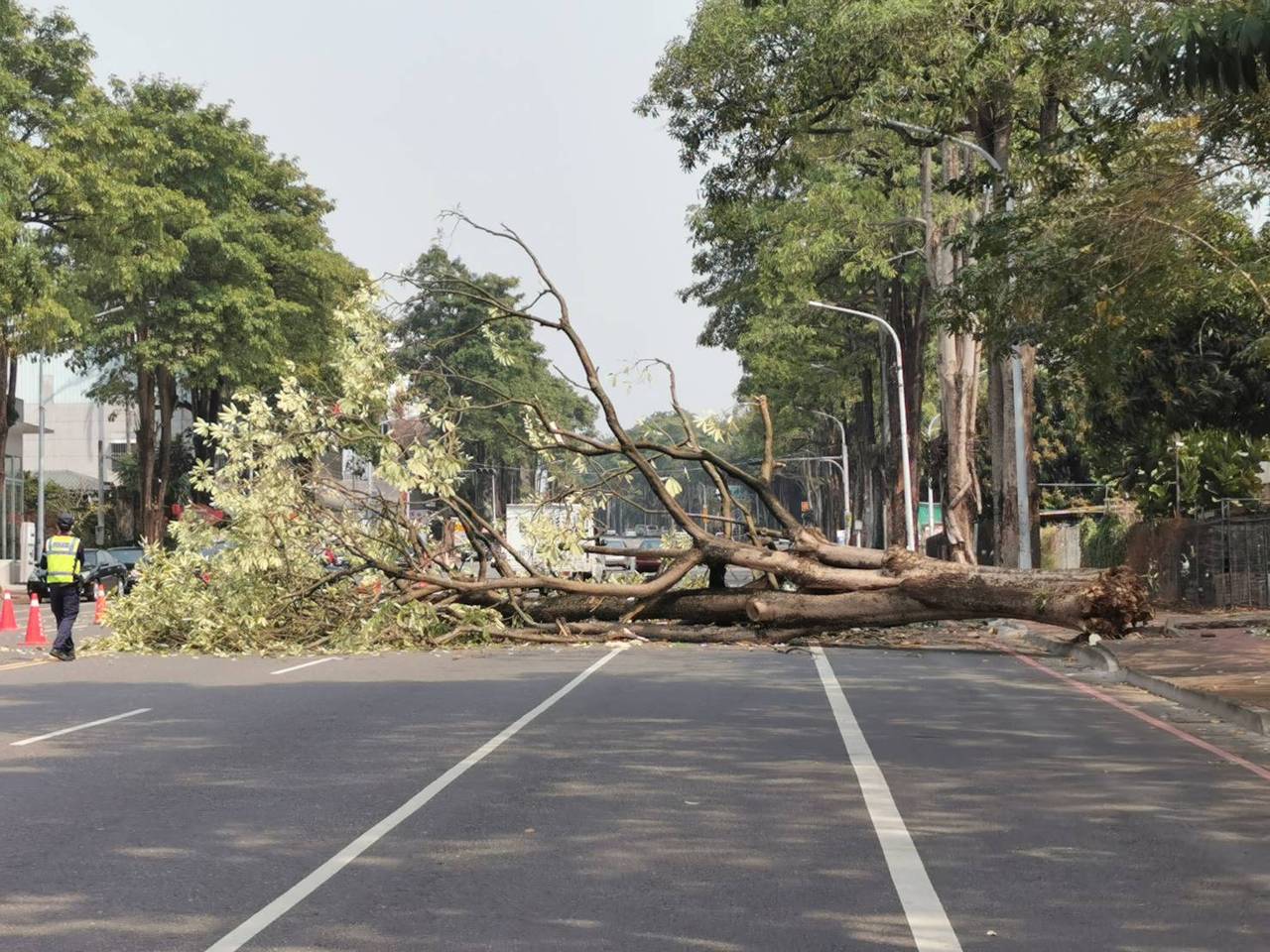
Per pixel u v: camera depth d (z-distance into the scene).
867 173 48.53
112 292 60.00
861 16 31.55
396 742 13.93
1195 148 19.89
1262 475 46.56
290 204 69.81
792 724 15.34
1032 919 7.44
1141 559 40.53
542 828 9.76
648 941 7.02
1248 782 11.77
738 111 37.09
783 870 8.55
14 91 46.06
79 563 24.27
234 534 25.45
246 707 16.95
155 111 63.75
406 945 6.97
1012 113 35.09
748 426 93.88
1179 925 7.33
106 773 12.11
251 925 7.33
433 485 25.64
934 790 11.29
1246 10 13.48
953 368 42.44
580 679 20.36
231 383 64.88
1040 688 19.36
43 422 65.62
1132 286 20.73
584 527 27.25
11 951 6.86
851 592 24.58
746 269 64.69
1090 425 37.97
